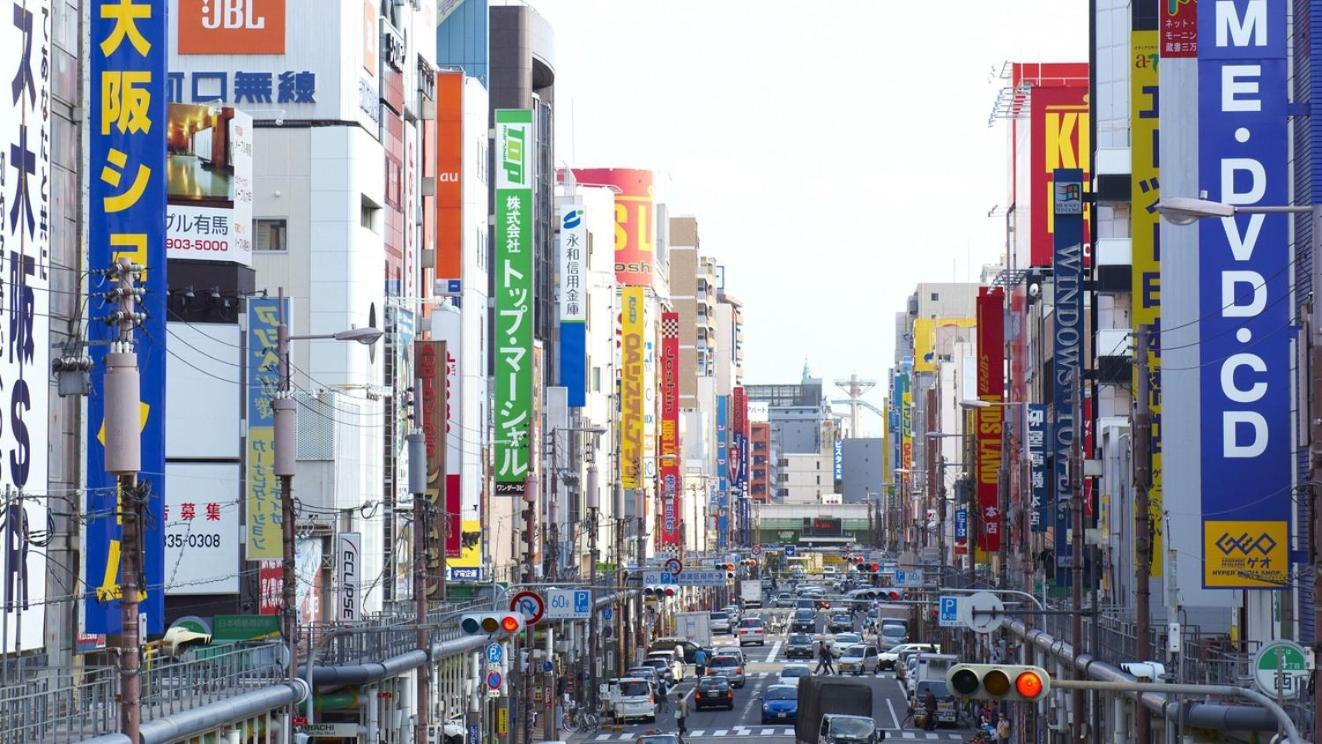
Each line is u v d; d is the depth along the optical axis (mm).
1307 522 80062
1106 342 160625
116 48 84438
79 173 84625
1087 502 158250
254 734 85938
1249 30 79375
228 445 113500
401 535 149750
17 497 71625
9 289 72688
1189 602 93812
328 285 138000
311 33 138625
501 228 186750
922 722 169125
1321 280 49531
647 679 178000
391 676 110562
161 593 83688
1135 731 102750
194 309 114125
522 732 150250
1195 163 102312
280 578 115812
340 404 131625
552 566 164875
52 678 76062
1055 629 139875
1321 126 77938
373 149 143000
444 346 152000
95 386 84000
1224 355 79750
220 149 116688
